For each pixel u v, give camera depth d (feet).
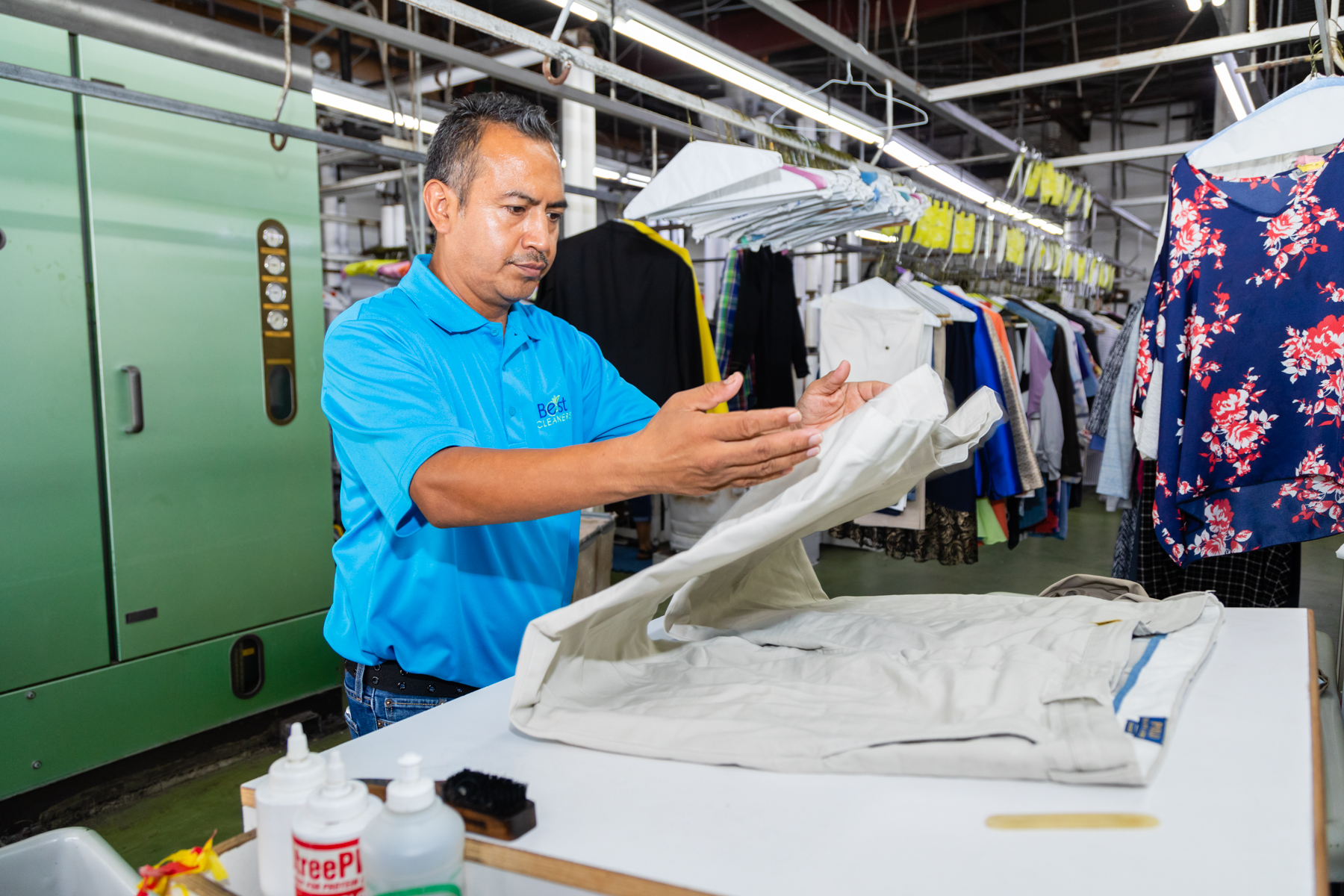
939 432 2.97
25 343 6.87
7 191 6.70
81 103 7.07
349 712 4.21
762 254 12.26
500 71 8.50
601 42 15.96
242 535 8.38
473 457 2.81
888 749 2.19
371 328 3.46
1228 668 2.86
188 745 8.13
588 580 8.11
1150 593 7.22
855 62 9.04
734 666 3.08
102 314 7.29
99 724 7.43
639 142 24.11
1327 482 5.32
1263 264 5.36
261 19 16.11
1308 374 5.29
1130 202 22.02
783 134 8.90
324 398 3.38
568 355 4.59
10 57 6.69
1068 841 1.86
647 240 9.95
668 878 1.80
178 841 7.05
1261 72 13.06
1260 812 1.93
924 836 1.92
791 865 1.83
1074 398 15.42
